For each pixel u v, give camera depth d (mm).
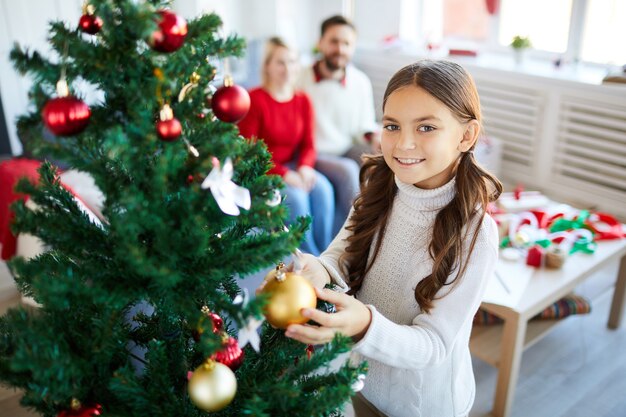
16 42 538
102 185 540
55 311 598
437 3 3498
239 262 561
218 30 587
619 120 2416
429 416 907
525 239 1718
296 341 691
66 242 581
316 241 2268
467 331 861
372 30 3719
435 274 799
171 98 582
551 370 1762
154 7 575
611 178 2512
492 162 2826
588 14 2742
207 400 576
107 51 527
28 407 626
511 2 3049
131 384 565
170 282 525
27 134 546
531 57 3035
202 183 553
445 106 746
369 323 708
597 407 1612
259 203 582
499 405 1529
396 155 780
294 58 2248
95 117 555
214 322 666
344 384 609
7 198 1543
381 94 3512
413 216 864
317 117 2576
